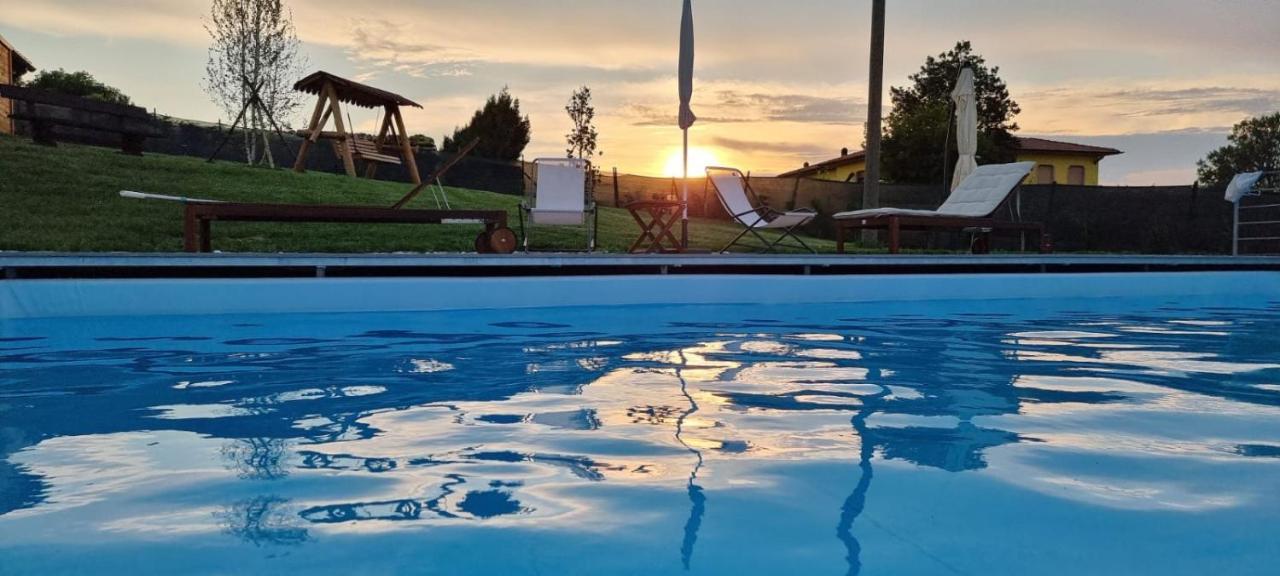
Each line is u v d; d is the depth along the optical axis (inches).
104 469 69.5
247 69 557.6
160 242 315.3
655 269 250.4
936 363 133.0
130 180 386.3
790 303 242.8
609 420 89.4
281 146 572.7
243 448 77.1
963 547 51.3
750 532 53.8
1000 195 337.1
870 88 487.2
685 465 70.6
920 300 255.1
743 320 200.5
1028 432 83.7
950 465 70.6
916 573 47.0
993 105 1179.3
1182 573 47.1
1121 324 197.0
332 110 511.8
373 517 56.9
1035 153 1198.9
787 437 81.1
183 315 195.3
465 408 96.3
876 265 265.6
